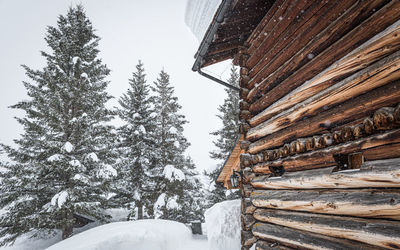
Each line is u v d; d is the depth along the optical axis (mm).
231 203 7758
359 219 2078
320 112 2625
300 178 2770
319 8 2840
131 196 13836
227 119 15984
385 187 1890
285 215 3059
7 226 10109
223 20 4141
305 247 2648
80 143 11305
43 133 10883
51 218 10133
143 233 7246
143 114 15781
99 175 10844
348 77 2293
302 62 2979
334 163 2414
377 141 1929
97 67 13508
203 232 12477
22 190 10383
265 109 3742
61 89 11141
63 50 12453
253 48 4277
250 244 3783
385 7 2020
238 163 6535
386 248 1817
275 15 3629
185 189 15555
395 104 1857
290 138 3062
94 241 6219
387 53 1952
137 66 16719
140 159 13961
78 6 14289
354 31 2297
